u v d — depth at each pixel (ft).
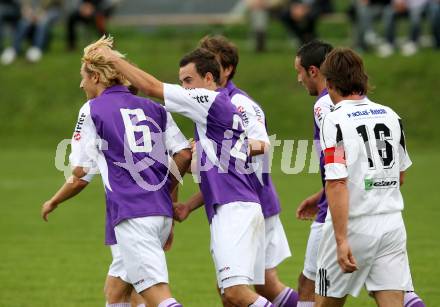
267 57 312.29
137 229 76.54
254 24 319.68
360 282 73.10
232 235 78.18
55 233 151.02
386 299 72.64
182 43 338.13
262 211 86.84
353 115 72.38
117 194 77.25
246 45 334.24
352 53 73.67
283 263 126.62
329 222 73.41
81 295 108.78
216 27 349.82
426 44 322.55
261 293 89.61
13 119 293.64
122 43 341.82
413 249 133.18
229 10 362.12
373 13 305.53
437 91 284.61
